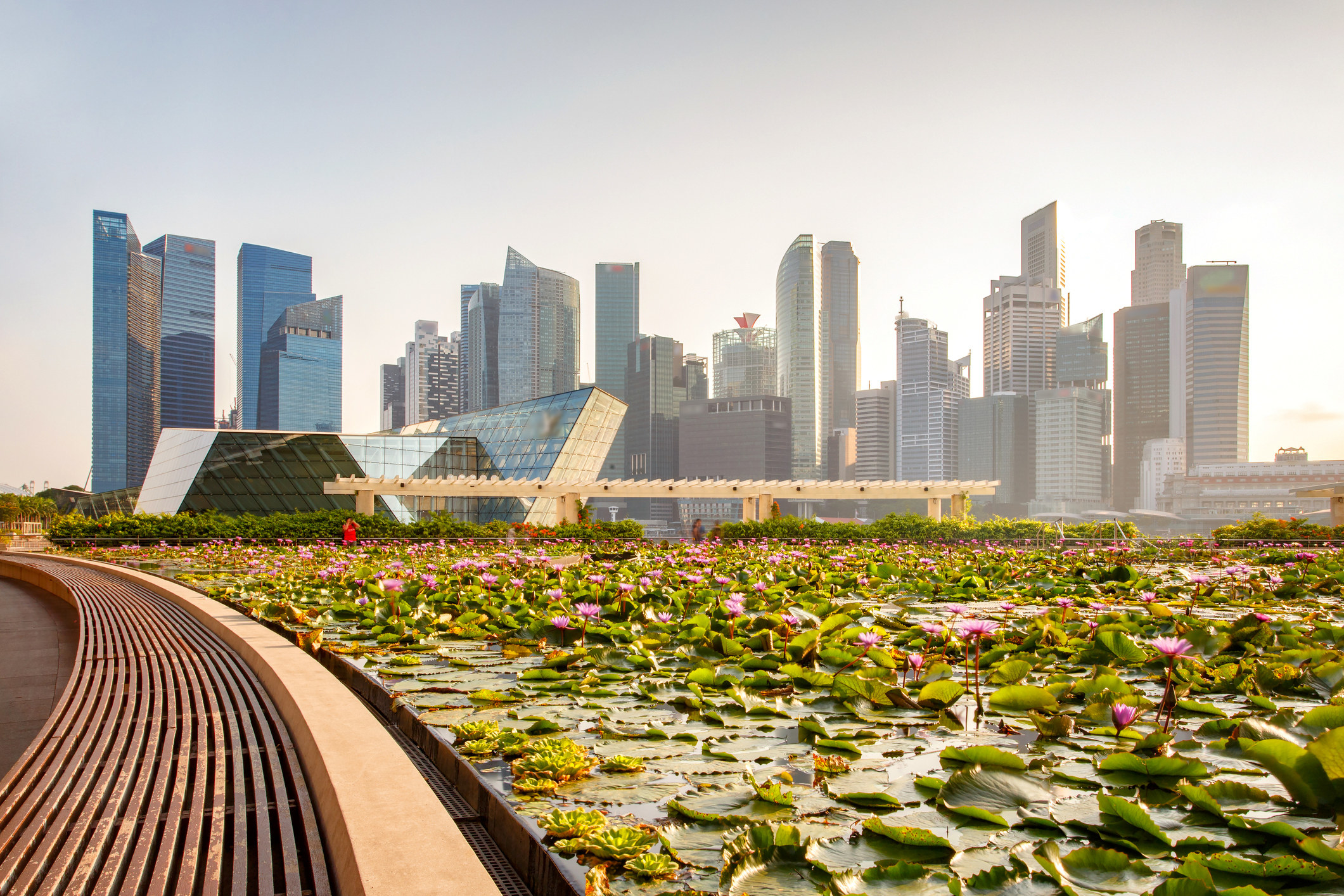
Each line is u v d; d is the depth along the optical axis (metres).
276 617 9.20
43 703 6.81
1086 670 6.34
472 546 26.48
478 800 3.71
